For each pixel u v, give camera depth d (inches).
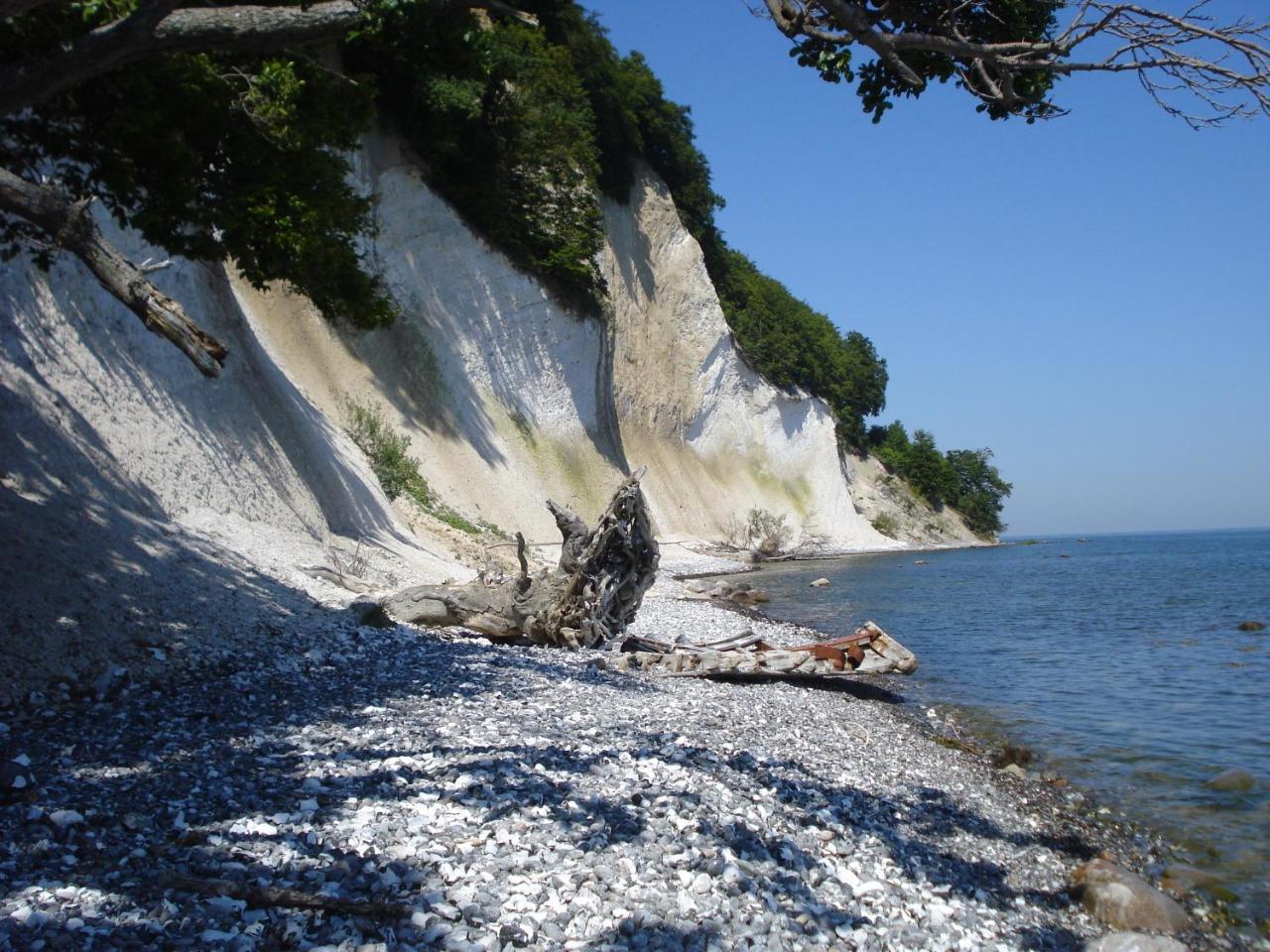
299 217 501.0
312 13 329.4
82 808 231.3
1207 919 300.0
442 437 1622.8
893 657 727.7
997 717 627.8
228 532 625.9
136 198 466.0
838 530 3208.7
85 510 493.7
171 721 321.1
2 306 546.6
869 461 4414.4
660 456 2669.8
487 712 385.4
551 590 677.9
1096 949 250.1
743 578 2079.2
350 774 279.1
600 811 270.5
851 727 530.9
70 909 179.6
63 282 620.1
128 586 443.8
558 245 2069.4
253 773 272.5
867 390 4370.1
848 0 286.5
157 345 706.8
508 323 1931.6
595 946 193.6
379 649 494.3
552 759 318.0
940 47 278.8
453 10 354.9
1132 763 506.6
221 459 710.5
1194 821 405.1
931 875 293.6
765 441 3125.0
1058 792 445.7
